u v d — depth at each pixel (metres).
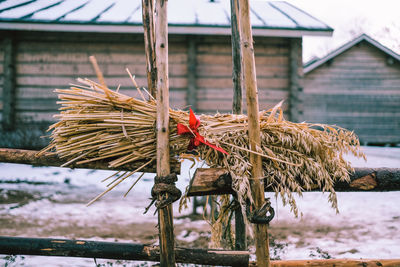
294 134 1.86
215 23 7.54
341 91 15.48
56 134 1.89
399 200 6.09
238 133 1.84
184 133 1.79
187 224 4.51
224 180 1.75
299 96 8.10
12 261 3.21
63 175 7.52
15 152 1.92
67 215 4.84
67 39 8.14
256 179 1.77
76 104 1.88
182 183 6.44
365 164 8.70
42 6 8.66
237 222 2.44
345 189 1.95
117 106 1.85
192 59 7.99
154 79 2.19
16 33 8.08
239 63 2.66
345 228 4.48
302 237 4.10
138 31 7.60
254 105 1.77
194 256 1.85
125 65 8.16
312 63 15.62
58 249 1.91
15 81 8.12
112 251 1.91
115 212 5.09
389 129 15.43
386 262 2.06
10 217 4.64
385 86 15.41
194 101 8.04
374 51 15.33
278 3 10.05
